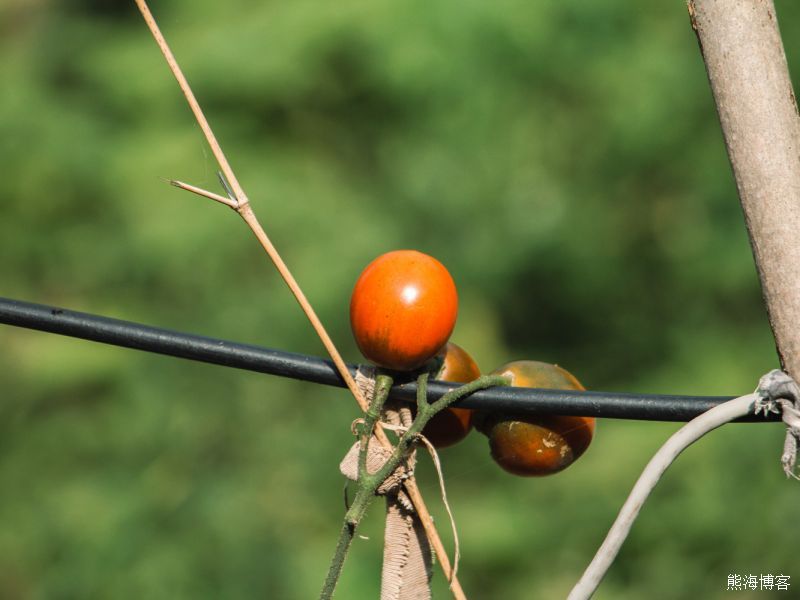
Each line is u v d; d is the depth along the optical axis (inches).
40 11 331.6
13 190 298.7
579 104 324.5
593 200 331.6
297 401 299.0
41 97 311.3
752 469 295.0
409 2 304.3
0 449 288.5
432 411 84.7
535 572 298.2
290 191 298.0
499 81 310.8
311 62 299.6
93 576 276.1
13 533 283.6
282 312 289.0
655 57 322.0
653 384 326.3
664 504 297.6
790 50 312.8
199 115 90.0
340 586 275.3
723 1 82.7
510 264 323.9
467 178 318.0
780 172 81.4
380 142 313.7
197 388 294.2
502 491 308.5
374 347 84.5
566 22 317.7
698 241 330.6
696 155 325.7
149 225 291.4
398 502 86.0
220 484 286.2
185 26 313.1
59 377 289.0
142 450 289.6
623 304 337.4
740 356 323.0
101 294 297.4
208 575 276.4
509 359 334.6
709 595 291.7
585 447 90.5
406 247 311.0
